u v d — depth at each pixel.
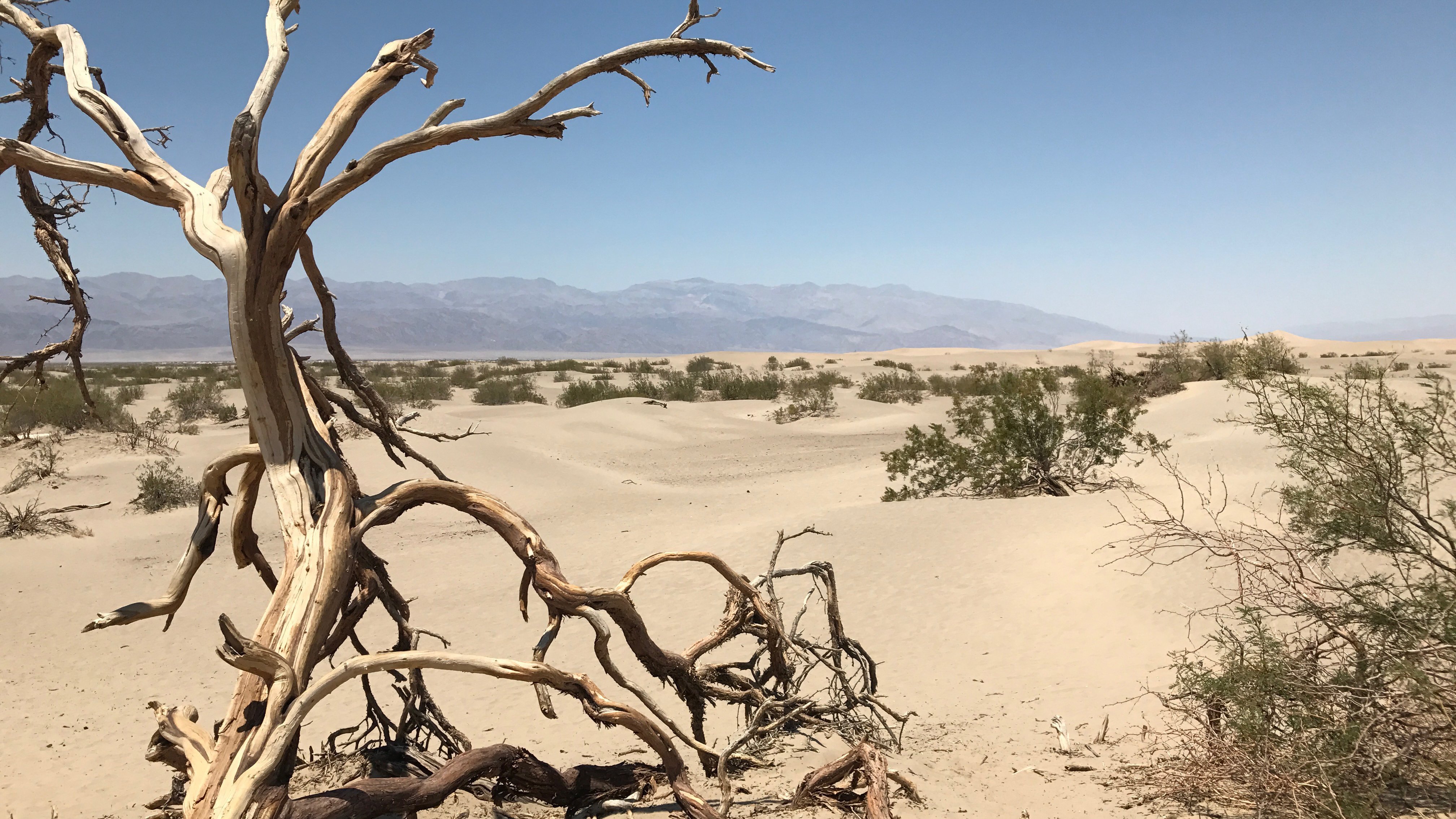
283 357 3.72
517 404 36.28
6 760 6.60
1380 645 4.32
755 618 5.40
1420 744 4.07
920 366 66.12
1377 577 4.50
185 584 3.89
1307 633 5.57
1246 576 5.21
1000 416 17.38
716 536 14.17
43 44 4.21
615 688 8.35
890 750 5.97
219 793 2.84
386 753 4.87
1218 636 5.32
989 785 5.19
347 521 3.60
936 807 4.79
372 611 11.47
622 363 73.62
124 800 5.79
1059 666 8.05
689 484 21.55
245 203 3.51
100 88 4.20
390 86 3.83
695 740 4.73
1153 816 4.50
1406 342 93.38
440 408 33.31
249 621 11.06
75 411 23.36
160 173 3.84
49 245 4.36
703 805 4.11
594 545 14.59
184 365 86.75
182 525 16.17
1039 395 17.31
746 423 32.00
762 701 5.27
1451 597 4.16
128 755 6.77
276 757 2.89
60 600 11.69
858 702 6.16
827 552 12.51
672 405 34.53
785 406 35.78
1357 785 4.10
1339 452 4.64
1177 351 35.84
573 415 30.64
